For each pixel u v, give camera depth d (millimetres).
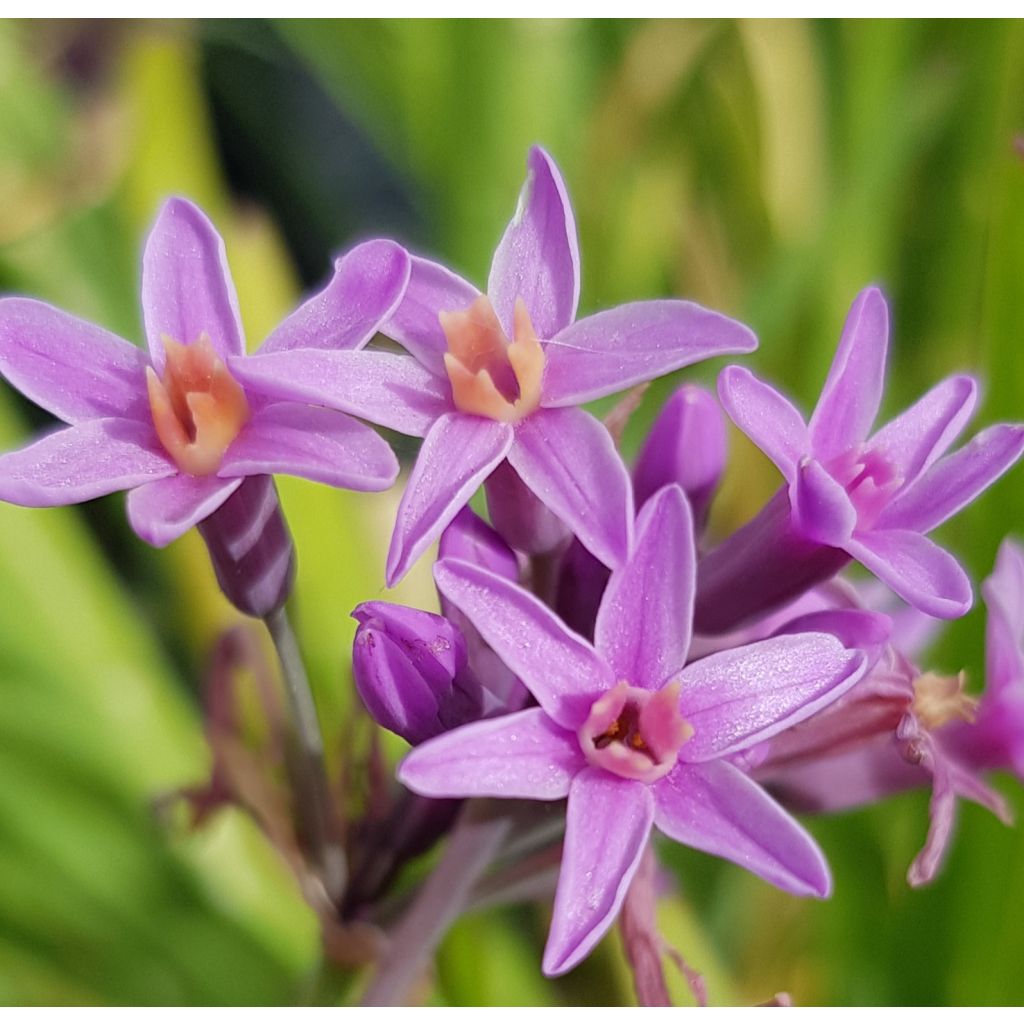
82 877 215
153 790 216
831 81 248
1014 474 204
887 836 211
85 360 173
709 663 170
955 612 167
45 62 271
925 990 207
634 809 166
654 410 239
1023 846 203
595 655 169
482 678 177
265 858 217
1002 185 202
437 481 168
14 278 224
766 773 179
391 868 187
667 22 236
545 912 221
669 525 169
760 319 230
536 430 170
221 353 173
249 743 209
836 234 229
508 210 239
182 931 216
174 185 234
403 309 174
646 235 250
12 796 215
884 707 177
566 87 246
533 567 181
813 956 218
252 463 167
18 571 217
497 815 178
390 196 307
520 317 171
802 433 173
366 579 221
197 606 219
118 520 262
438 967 211
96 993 215
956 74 231
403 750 212
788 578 175
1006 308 203
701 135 254
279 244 282
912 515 175
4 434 220
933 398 177
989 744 187
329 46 253
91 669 218
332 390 169
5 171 223
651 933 179
